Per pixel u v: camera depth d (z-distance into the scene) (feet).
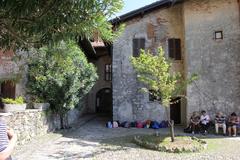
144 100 64.13
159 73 43.47
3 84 49.67
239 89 58.44
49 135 46.96
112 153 37.50
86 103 89.30
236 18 59.82
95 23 12.72
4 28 12.54
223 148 40.88
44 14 11.60
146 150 39.55
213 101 59.16
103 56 92.32
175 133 54.29
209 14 60.90
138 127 62.39
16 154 33.96
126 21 65.67
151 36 65.26
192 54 60.80
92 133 53.47
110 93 91.71
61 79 49.93
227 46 59.62
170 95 44.04
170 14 65.41
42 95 50.67
